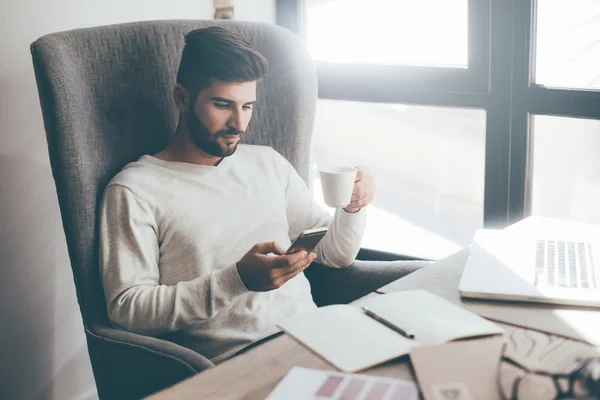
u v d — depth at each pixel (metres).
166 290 1.31
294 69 1.64
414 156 2.00
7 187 1.64
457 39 1.82
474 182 1.92
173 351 1.16
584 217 1.83
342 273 1.57
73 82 1.34
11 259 1.67
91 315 1.32
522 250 1.24
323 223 1.63
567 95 1.66
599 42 1.65
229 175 1.50
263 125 1.64
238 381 0.85
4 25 1.59
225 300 1.28
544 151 1.78
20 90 1.64
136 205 1.36
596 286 1.07
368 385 0.81
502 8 1.70
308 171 1.70
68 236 1.35
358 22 1.99
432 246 2.06
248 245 1.46
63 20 1.69
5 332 1.68
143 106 1.49
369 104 2.03
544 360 0.86
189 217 1.40
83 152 1.34
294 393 0.80
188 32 1.53
